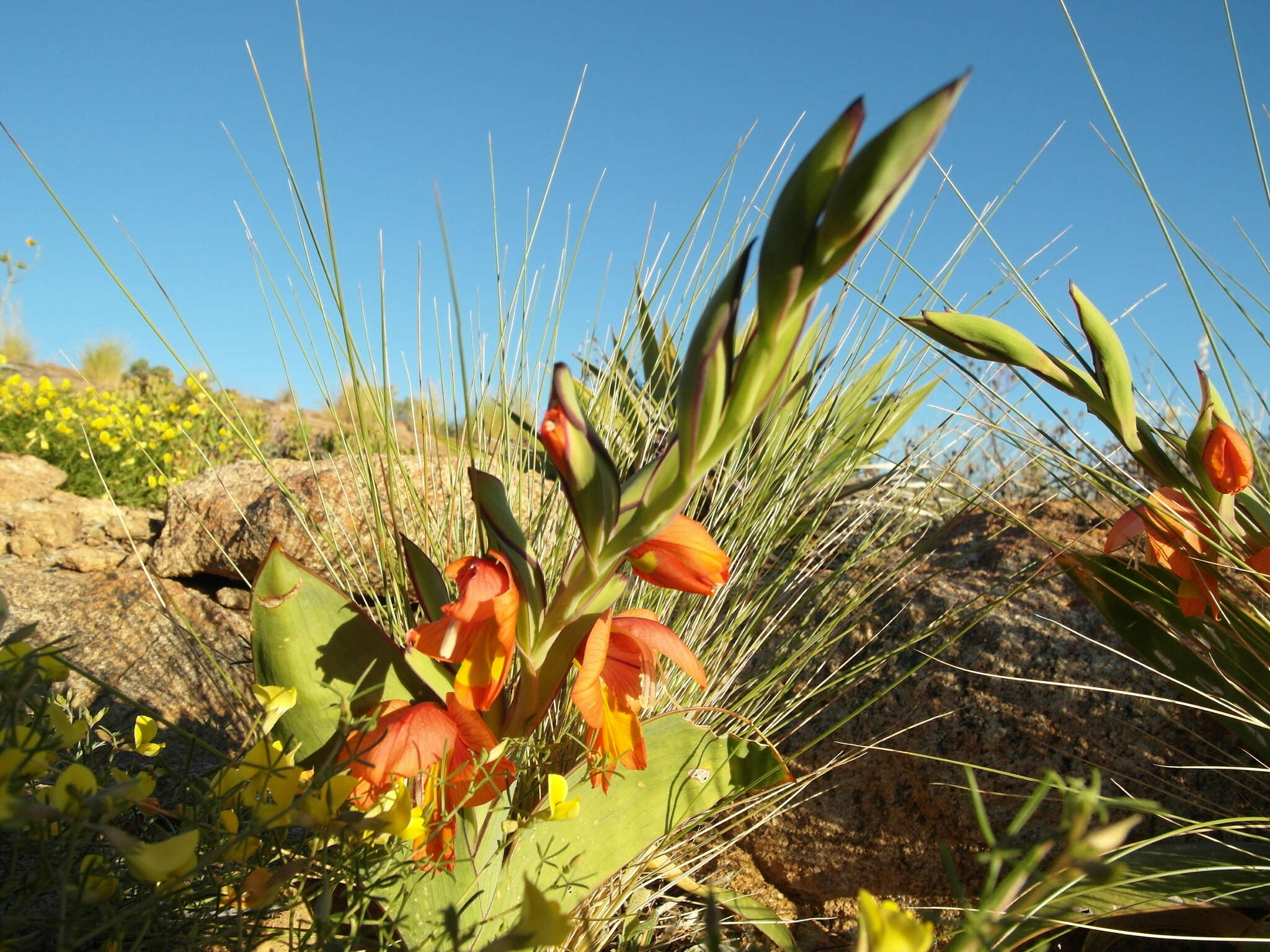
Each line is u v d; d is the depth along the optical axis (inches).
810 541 17.9
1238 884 10.6
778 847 15.6
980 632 16.3
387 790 8.3
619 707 9.3
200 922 8.1
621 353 17.9
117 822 9.6
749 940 13.3
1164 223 11.6
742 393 7.3
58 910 8.3
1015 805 14.3
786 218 6.7
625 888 12.9
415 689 9.6
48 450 37.1
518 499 13.9
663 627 9.6
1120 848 11.6
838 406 18.6
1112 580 13.1
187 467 40.4
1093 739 14.4
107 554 24.3
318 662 9.3
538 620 9.0
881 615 17.5
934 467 18.5
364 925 9.4
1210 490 11.4
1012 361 11.9
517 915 9.9
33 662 7.3
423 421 14.7
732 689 15.6
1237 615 12.0
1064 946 12.4
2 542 24.5
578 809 9.8
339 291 11.6
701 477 7.8
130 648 19.1
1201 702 13.3
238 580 22.7
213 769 14.6
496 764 9.1
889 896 14.7
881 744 15.7
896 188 6.3
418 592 9.9
